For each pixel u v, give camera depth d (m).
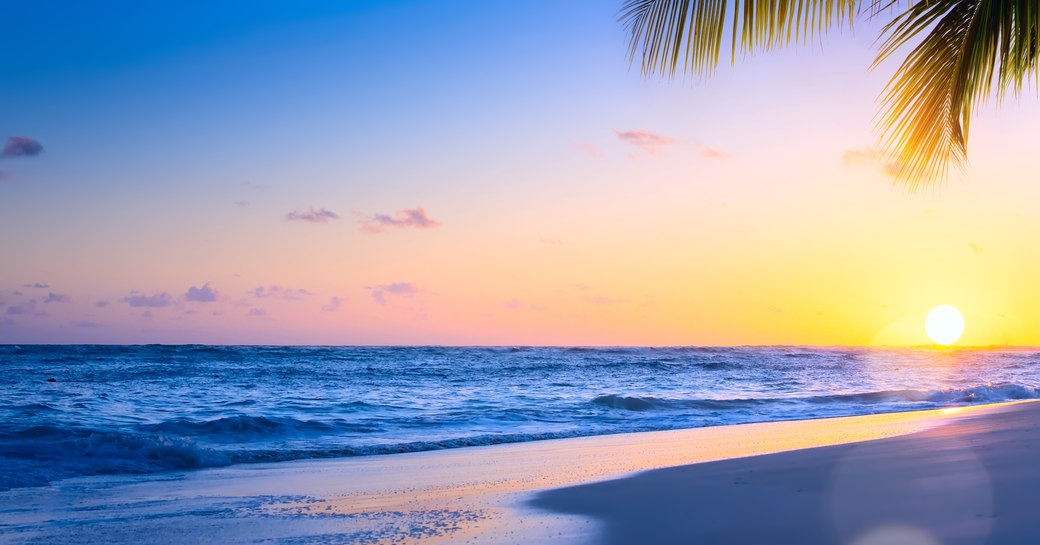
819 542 3.51
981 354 103.38
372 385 29.61
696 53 4.48
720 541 3.75
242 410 18.25
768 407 19.55
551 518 4.78
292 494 6.70
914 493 4.50
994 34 4.86
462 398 22.98
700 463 7.46
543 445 11.48
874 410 18.14
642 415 17.12
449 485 6.96
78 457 9.38
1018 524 3.44
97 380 30.88
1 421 14.56
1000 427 9.63
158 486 7.62
